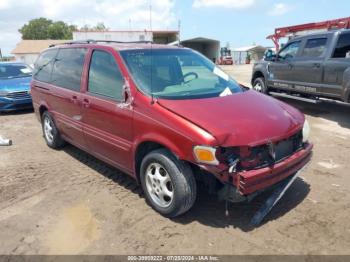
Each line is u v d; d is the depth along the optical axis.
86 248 3.11
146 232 3.32
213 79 4.33
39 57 6.15
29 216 3.68
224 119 3.21
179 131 3.14
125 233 3.31
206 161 2.98
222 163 3.00
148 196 3.69
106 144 4.16
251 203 3.78
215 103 3.55
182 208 3.34
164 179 3.43
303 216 3.54
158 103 3.45
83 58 4.61
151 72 3.94
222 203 3.79
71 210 3.77
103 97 4.10
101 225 3.46
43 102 5.70
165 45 4.67
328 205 3.77
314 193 4.05
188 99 3.61
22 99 9.22
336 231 3.28
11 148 6.11
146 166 3.58
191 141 3.05
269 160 3.17
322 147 5.86
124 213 3.67
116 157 4.09
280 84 9.74
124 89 3.74
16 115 9.22
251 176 2.97
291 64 9.16
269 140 3.13
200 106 3.43
